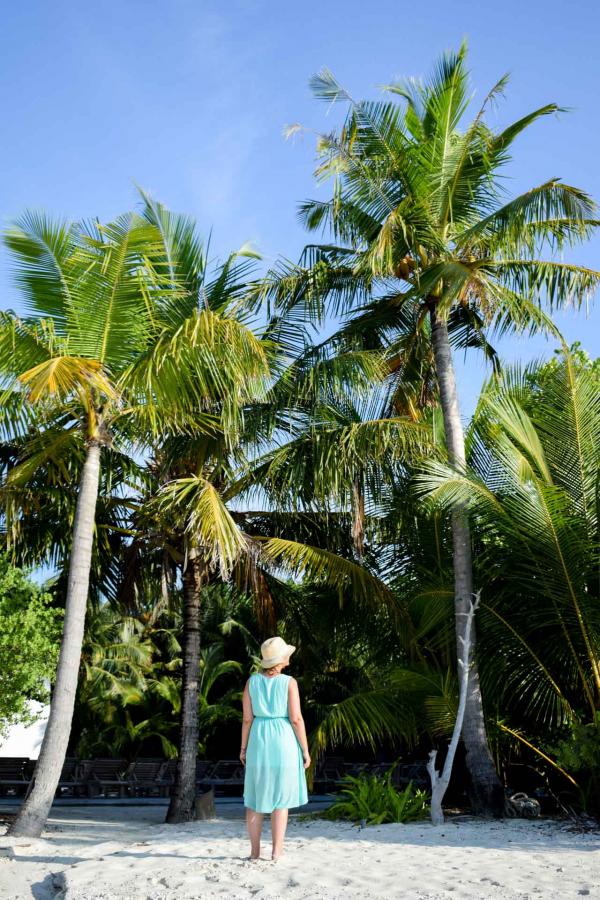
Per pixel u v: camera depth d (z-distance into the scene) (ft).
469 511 36.50
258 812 20.25
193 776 39.65
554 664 37.01
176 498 39.45
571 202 37.55
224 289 42.65
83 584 34.30
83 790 63.10
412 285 42.78
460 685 35.29
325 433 41.16
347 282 44.42
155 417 35.29
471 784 34.81
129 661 86.53
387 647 45.29
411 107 43.57
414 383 45.98
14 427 36.99
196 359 34.24
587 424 35.70
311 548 40.04
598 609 34.06
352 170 41.88
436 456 40.75
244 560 41.34
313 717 72.74
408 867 19.62
